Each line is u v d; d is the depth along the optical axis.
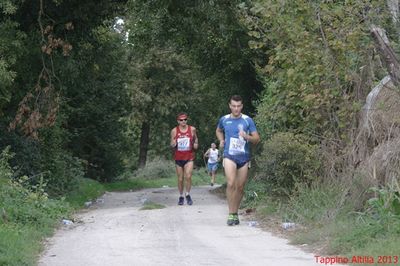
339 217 9.66
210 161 28.89
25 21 15.41
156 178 39.38
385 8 11.04
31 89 15.28
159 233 9.94
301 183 11.69
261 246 8.71
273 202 12.24
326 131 11.77
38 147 16.34
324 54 10.96
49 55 15.38
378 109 10.62
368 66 11.30
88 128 31.03
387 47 10.35
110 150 32.66
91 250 8.48
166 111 43.34
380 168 9.78
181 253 8.20
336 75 11.10
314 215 10.30
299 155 11.94
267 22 11.57
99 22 17.05
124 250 8.45
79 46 17.20
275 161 12.36
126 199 18.86
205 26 19.78
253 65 19.98
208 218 11.88
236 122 10.83
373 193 9.72
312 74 11.02
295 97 11.84
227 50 20.67
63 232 10.24
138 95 42.16
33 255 7.98
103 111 30.70
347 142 11.15
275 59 11.54
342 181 10.72
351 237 8.22
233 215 10.89
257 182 13.66
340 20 10.94
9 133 15.23
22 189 11.66
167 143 53.34
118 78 30.97
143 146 47.88
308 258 7.82
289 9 11.10
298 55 10.97
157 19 20.94
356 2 10.75
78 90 24.70
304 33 10.89
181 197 15.15
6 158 13.43
